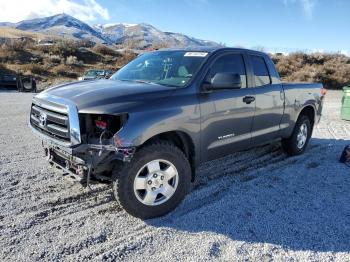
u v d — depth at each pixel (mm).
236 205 4641
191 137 4484
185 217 4285
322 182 5613
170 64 5086
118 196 4012
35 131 4508
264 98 5656
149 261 3422
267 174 5879
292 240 3855
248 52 5605
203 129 4629
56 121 4098
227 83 4574
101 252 3535
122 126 3861
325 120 12203
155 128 4031
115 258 3451
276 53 46250
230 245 3727
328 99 21625
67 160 4121
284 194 5070
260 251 3639
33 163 6047
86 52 50625
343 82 34969
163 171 4227
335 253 3656
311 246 3760
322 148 7762
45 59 43781
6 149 6883
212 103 4699
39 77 36250
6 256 3400
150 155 4074
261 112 5617
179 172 4332
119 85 4496
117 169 3998
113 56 53188
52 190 4906
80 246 3613
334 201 4895
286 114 6312
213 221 4207
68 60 44375
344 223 4262
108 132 3869
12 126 9312
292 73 37781
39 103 4438
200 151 4680
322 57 42531
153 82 4777
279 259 3523
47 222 4051
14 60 41906
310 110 7250
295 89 6508
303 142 7117
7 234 3762
